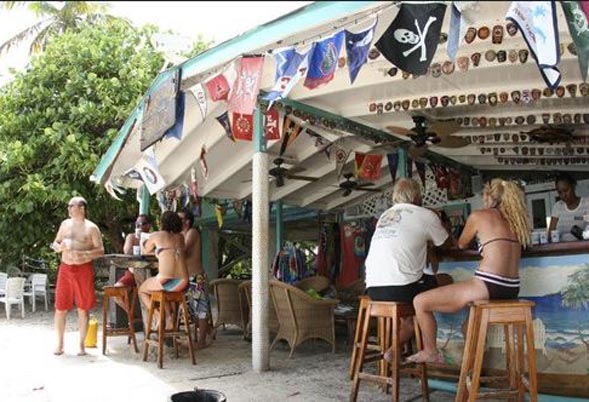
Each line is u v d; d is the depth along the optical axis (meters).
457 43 2.97
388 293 4.00
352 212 10.51
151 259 6.07
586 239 4.20
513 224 3.79
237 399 4.26
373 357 4.36
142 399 4.25
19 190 10.26
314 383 4.80
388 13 3.47
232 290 7.47
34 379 4.87
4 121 10.53
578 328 3.99
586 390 3.92
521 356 3.79
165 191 8.08
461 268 4.61
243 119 5.63
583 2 2.57
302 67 4.03
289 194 9.34
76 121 10.51
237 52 4.32
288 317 6.12
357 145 7.01
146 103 5.52
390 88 5.30
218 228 12.73
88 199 10.76
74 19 12.20
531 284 4.21
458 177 8.35
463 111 5.84
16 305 11.18
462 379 3.59
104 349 6.20
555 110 5.57
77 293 6.06
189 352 6.21
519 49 4.23
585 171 8.01
